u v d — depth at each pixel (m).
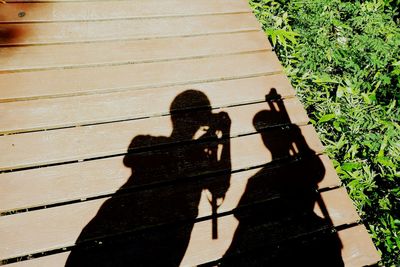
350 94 3.12
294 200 2.01
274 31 3.23
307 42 3.40
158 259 1.71
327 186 2.10
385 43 3.46
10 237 1.66
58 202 1.81
